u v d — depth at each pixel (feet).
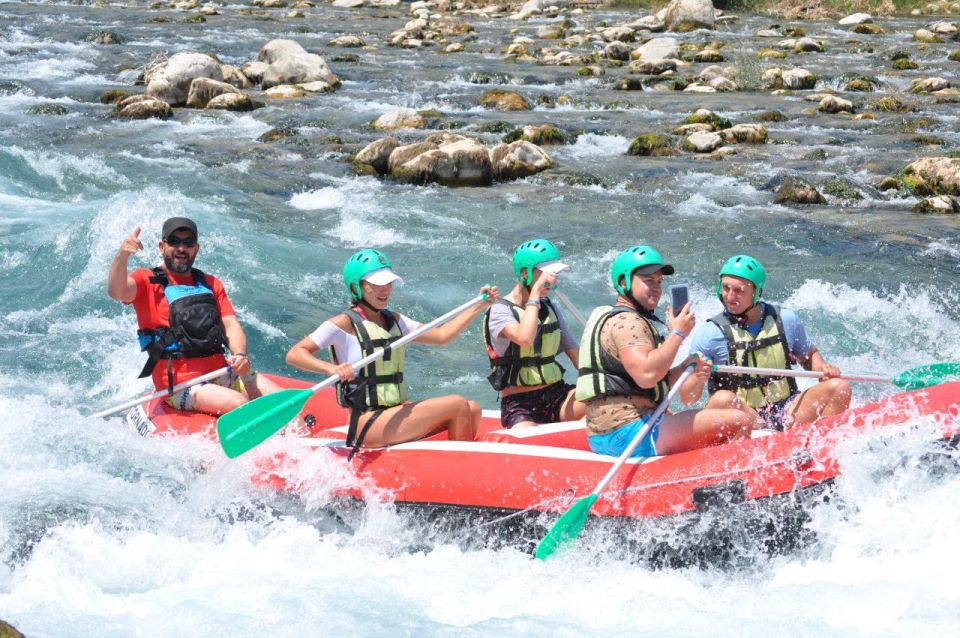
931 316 83.41
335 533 45.50
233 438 45.65
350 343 47.44
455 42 244.22
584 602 39.78
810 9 309.42
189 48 217.77
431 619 38.09
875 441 42.14
